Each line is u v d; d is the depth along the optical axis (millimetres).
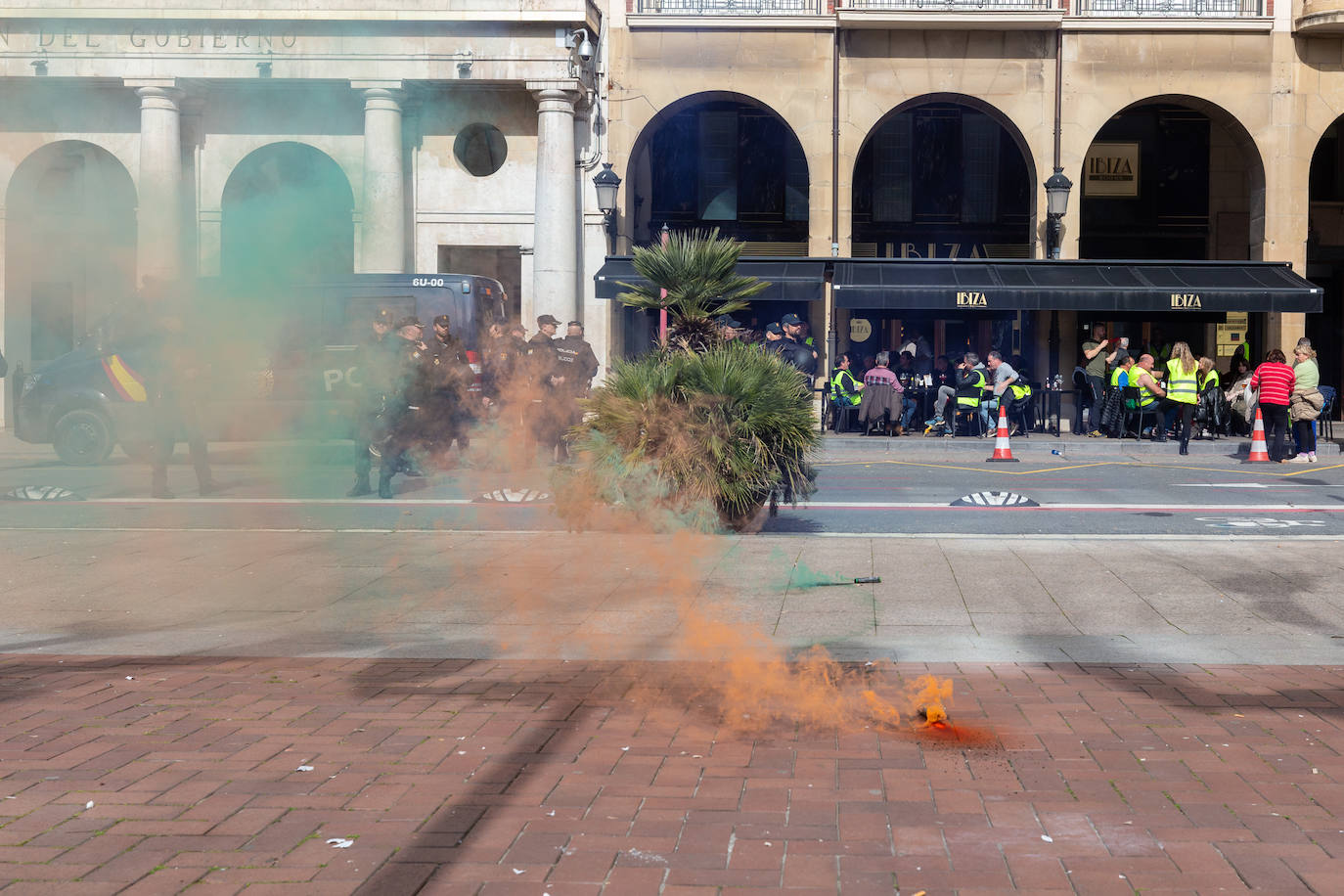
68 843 2955
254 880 2727
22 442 14281
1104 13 21750
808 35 21969
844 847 2920
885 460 16562
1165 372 19391
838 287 20453
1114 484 13078
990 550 7938
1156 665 4848
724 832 3021
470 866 2812
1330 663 4875
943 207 25125
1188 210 25312
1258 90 21828
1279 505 10984
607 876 2746
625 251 22000
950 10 21406
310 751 3709
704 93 22047
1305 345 16016
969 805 3211
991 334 23266
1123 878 2721
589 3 19578
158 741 3812
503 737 3855
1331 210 26094
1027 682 4566
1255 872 2754
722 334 9000
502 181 19359
